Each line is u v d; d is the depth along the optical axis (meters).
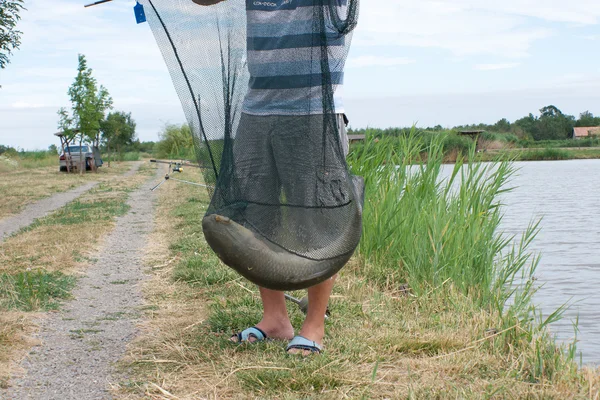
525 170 36.09
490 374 3.31
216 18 3.18
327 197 3.17
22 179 26.58
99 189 20.06
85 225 10.22
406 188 6.62
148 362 3.55
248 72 3.22
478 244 6.07
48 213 13.13
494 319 4.34
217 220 3.06
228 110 3.19
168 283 5.75
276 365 3.35
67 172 33.44
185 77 3.18
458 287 5.46
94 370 3.49
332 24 3.09
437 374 3.27
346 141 3.40
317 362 3.33
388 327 4.14
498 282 5.83
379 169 6.96
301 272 3.08
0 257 7.14
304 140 3.15
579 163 42.03
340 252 3.16
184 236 8.66
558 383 3.12
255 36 3.17
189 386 3.17
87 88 32.78
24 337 4.02
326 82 3.12
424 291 5.20
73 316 4.68
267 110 3.17
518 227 12.79
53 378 3.38
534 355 3.50
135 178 27.25
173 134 56.72
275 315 3.84
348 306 4.60
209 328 4.10
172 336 3.99
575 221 13.70
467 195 6.48
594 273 7.98
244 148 3.18
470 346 3.72
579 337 5.18
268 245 3.10
